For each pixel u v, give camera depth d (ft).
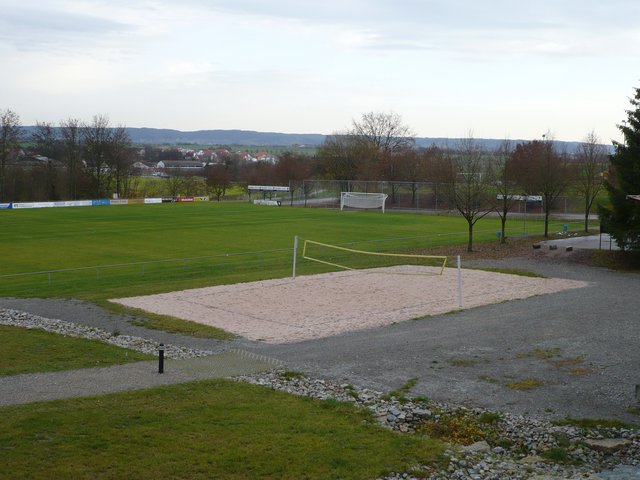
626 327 91.66
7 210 303.27
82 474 45.37
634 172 151.12
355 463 49.14
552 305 106.11
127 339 84.07
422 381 69.00
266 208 326.24
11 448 48.52
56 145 413.18
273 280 126.11
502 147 324.39
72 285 119.96
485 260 155.74
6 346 78.59
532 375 71.26
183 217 266.98
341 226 233.76
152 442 50.96
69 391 62.80
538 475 48.60
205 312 99.86
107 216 270.46
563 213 290.76
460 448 53.06
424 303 108.06
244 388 64.85
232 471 47.19
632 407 62.39
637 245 151.02
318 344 83.05
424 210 312.50
